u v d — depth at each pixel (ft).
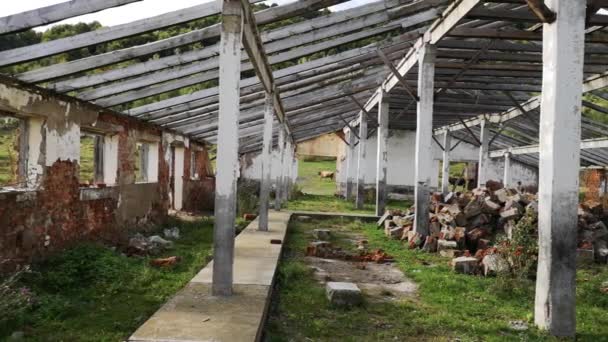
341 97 53.42
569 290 16.60
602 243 31.91
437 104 58.13
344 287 19.53
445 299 20.58
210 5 20.76
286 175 72.54
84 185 30.27
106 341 14.74
